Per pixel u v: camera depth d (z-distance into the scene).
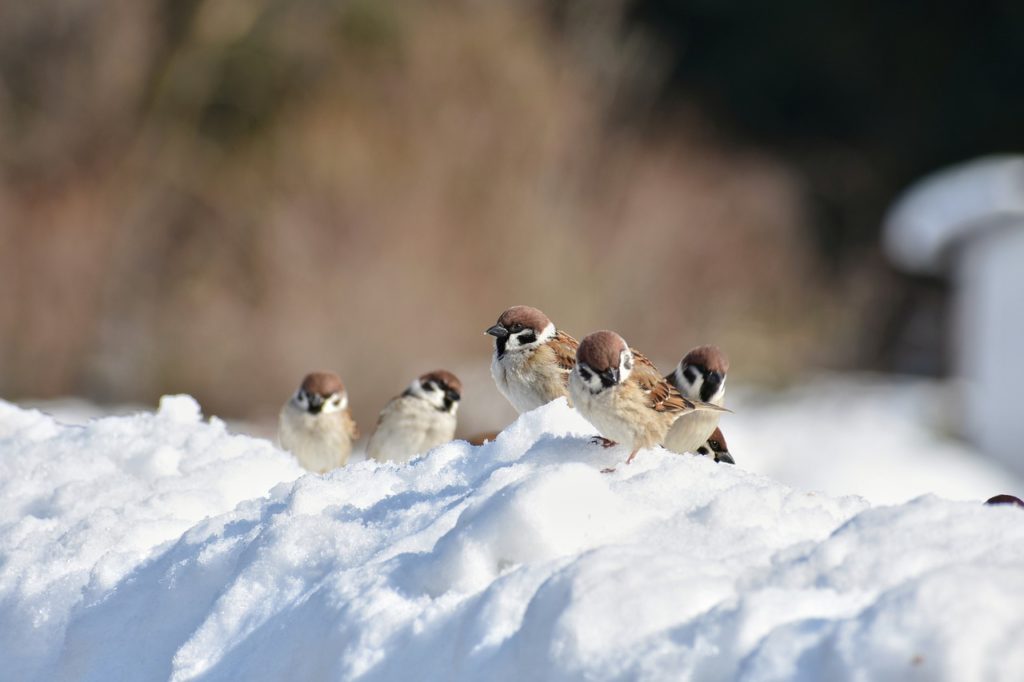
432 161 20.50
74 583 4.09
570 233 21.22
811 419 18.64
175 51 22.27
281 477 4.86
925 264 19.67
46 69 21.58
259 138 21.48
